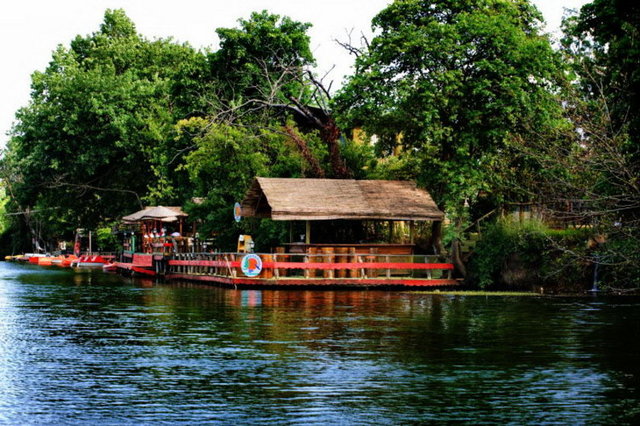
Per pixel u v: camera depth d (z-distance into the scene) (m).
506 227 34.31
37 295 31.97
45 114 61.66
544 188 33.38
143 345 17.66
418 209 36.06
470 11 35.75
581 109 28.64
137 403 12.38
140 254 48.97
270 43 47.22
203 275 38.97
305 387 13.44
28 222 100.62
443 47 33.56
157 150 56.31
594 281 31.47
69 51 67.88
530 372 14.64
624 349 17.17
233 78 48.41
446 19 36.12
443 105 34.25
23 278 46.91
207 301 28.39
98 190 68.12
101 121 61.12
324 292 32.97
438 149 37.66
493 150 35.19
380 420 11.47
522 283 33.69
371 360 15.79
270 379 14.02
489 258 34.59
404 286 34.97
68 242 99.81
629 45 26.22
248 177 43.19
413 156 38.06
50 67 67.81
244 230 43.91
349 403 12.39
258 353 16.58
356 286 34.84
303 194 35.69
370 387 13.43
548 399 12.63
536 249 33.12
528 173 34.69
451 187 34.16
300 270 36.09
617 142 25.92
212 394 12.95
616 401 12.52
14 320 22.42
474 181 34.28
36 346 17.56
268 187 35.62
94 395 12.88
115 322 21.86
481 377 14.22
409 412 11.88
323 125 44.44
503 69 33.56
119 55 68.81
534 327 20.67
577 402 12.45
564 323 21.59
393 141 38.09
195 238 46.88
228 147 43.16
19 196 65.50
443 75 33.41
